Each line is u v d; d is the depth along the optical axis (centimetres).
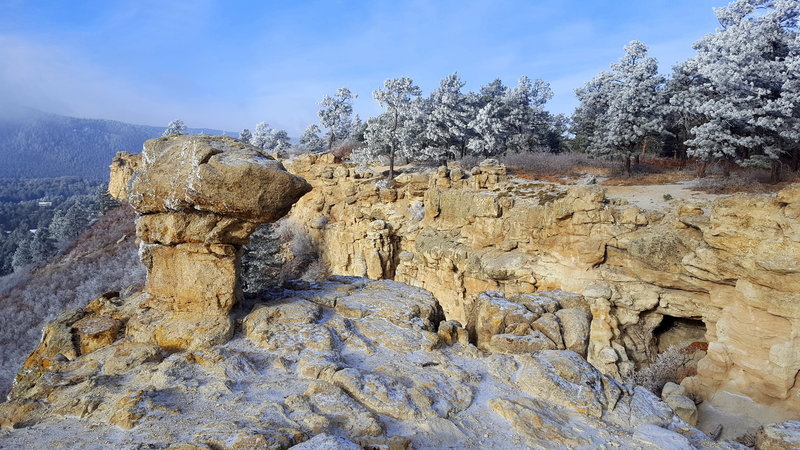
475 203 2958
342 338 991
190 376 785
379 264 3647
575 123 6109
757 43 2805
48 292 4319
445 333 1059
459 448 655
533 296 1331
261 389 762
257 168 897
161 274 988
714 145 2828
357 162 4950
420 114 4584
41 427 625
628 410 802
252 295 1174
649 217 2209
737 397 1599
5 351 3444
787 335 1503
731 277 1722
